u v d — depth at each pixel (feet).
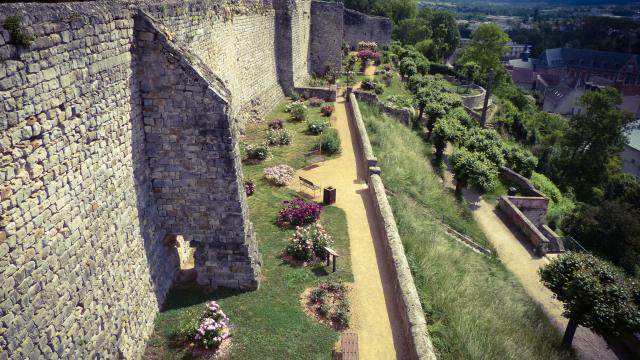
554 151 194.08
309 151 83.41
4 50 21.50
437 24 305.32
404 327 41.55
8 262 22.40
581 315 52.37
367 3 299.38
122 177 34.99
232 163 40.09
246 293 45.11
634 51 472.44
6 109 21.86
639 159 234.79
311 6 149.79
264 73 108.37
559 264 56.59
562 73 453.99
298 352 38.63
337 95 130.93
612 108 182.19
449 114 127.13
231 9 81.35
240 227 42.88
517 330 50.70
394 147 95.30
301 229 53.62
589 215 119.03
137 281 37.55
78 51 27.91
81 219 29.09
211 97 37.60
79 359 28.76
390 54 207.92
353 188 70.69
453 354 40.63
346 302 44.55
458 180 99.96
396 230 53.93
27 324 23.84
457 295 48.78
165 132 38.81
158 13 48.37
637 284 53.31
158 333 39.58
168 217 42.47
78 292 28.71
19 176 23.08
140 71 36.83
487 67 261.24
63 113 26.66
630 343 62.23
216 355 37.73
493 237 90.22
